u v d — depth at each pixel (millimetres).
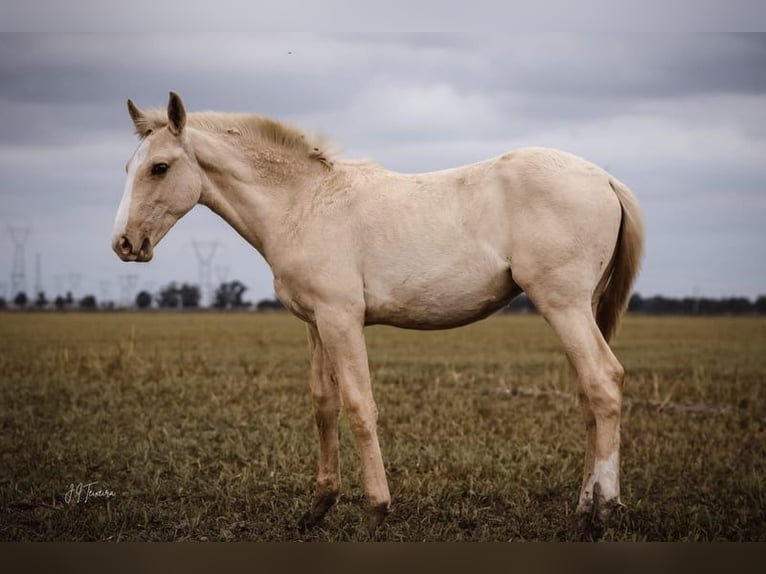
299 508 6734
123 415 10805
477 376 16328
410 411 11062
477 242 5988
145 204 6234
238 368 17000
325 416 6457
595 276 5984
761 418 11164
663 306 101000
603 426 5734
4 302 108875
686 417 11055
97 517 6395
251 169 6465
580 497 6113
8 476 7617
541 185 5871
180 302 114312
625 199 6133
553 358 21297
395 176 6344
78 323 49531
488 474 7621
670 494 7105
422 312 6188
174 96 6219
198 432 9625
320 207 6273
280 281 6379
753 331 42125
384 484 6039
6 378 14461
